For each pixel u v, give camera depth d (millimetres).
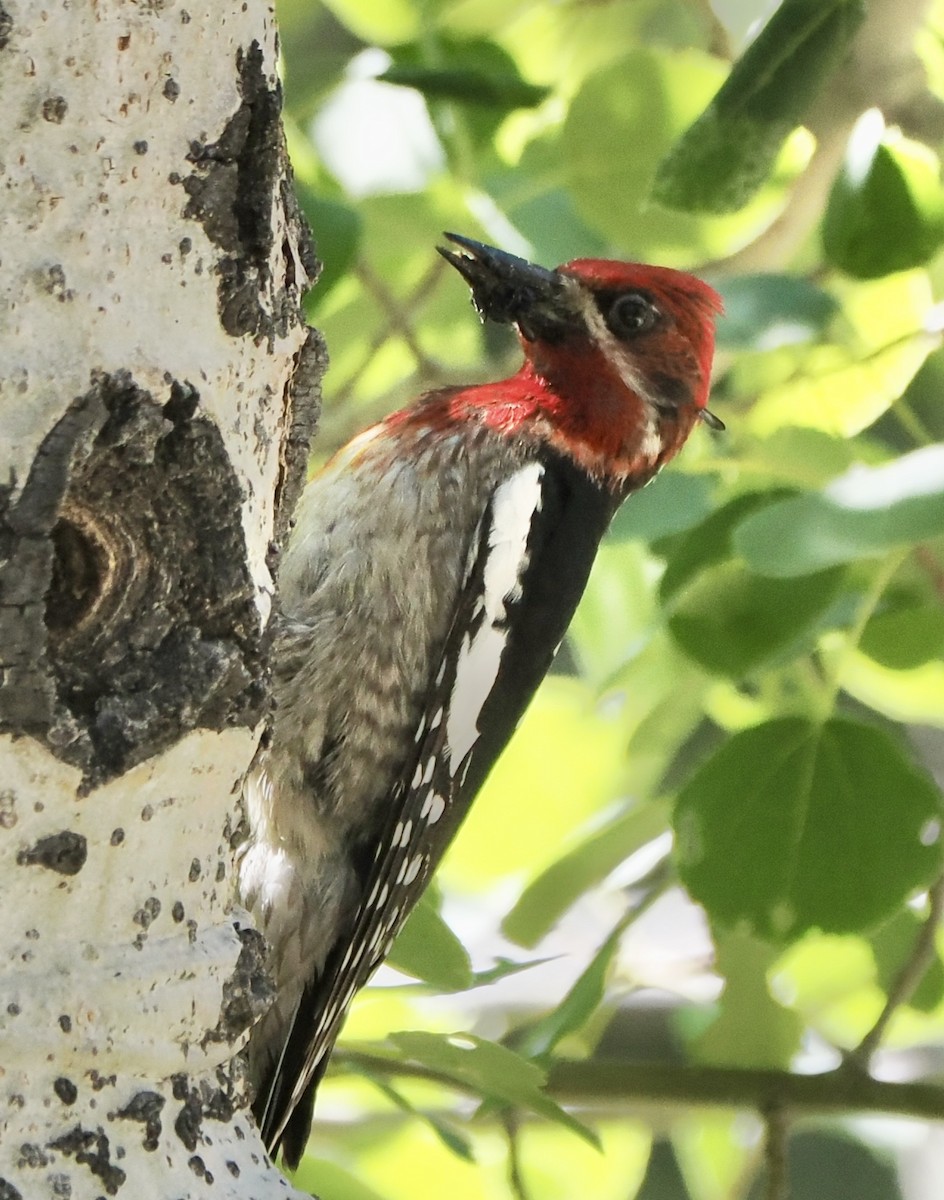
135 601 4695
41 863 4430
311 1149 8828
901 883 7566
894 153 7828
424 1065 7590
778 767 7613
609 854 8484
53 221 4398
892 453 8234
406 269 9273
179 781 4719
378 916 7660
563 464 8172
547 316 8289
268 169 4828
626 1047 10297
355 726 7781
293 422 5730
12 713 4355
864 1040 8406
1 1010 4359
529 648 8039
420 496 7895
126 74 4480
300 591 7844
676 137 8266
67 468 4379
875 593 7598
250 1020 5027
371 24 8852
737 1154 9766
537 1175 9594
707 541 7578
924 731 10867
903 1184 12703
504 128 8914
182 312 4691
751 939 7973
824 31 7258
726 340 7758
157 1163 4625
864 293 8414
